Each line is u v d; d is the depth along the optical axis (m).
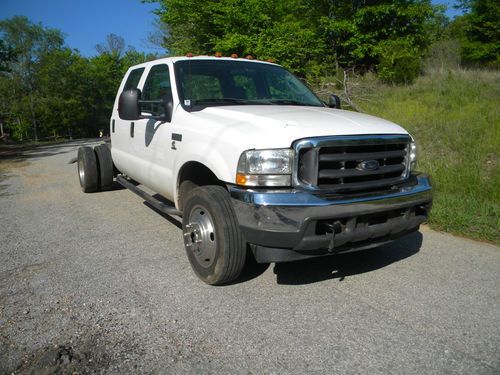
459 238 5.08
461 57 24.55
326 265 4.26
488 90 13.28
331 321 3.23
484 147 8.26
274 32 14.22
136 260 4.38
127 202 6.77
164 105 4.57
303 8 17.92
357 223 3.36
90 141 24.22
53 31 49.53
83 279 3.93
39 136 51.47
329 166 3.32
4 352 2.82
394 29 17.64
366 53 17.91
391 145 3.66
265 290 3.72
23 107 46.16
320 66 16.02
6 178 9.46
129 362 2.73
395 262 4.36
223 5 14.59
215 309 3.39
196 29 15.88
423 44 18.95
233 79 4.85
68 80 48.97
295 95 5.05
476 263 4.34
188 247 3.94
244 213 3.28
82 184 7.41
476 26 24.09
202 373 2.63
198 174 4.32
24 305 3.45
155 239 5.01
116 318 3.25
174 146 4.32
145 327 3.13
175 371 2.64
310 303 3.50
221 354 2.82
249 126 3.53
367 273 4.08
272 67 5.38
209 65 4.89
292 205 3.13
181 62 4.84
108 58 53.50
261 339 2.99
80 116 50.75
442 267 4.23
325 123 3.50
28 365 2.69
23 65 47.41
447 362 2.74
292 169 3.23
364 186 3.43
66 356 2.77
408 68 15.76
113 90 53.38
